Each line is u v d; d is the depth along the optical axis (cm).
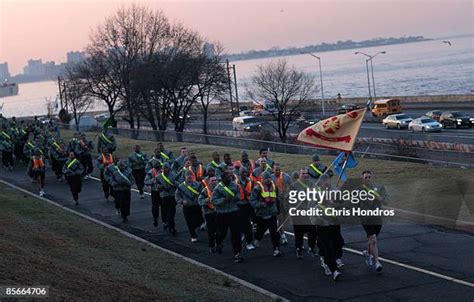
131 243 1667
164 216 1880
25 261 1179
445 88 17462
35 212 1947
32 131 4072
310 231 1504
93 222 1956
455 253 1459
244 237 1734
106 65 6650
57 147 2950
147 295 1127
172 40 6438
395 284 1276
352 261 1455
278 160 2877
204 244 1708
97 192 2605
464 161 3034
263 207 1525
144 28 6431
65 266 1220
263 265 1478
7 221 1625
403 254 1477
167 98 5922
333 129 1428
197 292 1215
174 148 3681
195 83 6050
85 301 1016
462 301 1156
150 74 5812
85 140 2962
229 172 1560
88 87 6531
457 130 5788
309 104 7794
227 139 3925
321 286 1298
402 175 2286
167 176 1823
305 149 3534
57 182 2914
